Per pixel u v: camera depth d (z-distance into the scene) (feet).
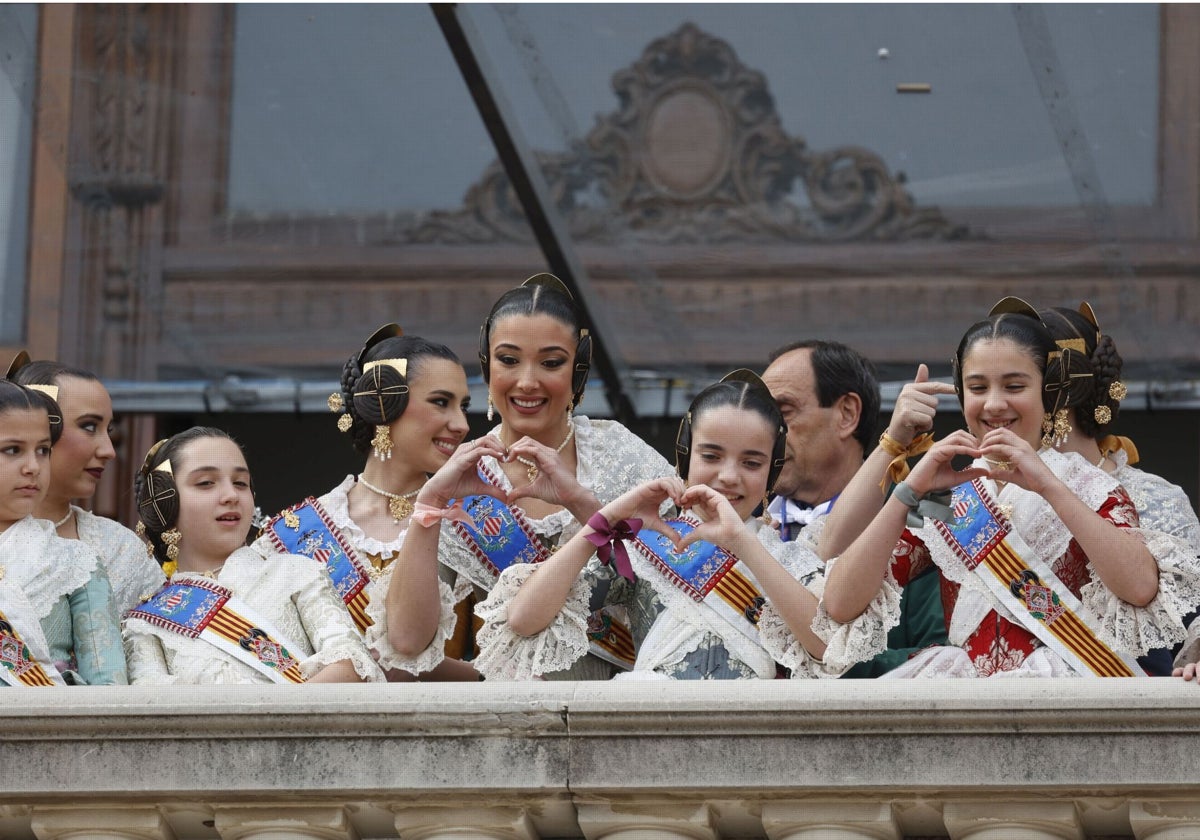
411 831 29.71
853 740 28.78
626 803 29.37
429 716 29.37
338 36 60.59
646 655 34.30
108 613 35.88
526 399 38.19
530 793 29.32
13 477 35.96
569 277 61.87
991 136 59.47
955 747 28.55
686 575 34.63
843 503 36.81
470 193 63.31
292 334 63.67
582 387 39.19
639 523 33.58
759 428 35.24
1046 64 57.88
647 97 60.34
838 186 61.00
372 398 39.55
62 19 60.75
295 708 29.50
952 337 61.98
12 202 61.98
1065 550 34.12
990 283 61.36
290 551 39.01
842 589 32.78
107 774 29.66
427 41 60.39
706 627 34.24
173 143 61.98
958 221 60.75
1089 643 33.19
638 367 63.52
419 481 39.88
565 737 29.25
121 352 63.00
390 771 29.32
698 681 29.55
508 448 38.40
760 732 28.94
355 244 63.62
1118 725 28.30
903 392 36.83
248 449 70.23
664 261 62.03
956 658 33.81
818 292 62.28
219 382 63.36
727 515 33.37
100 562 36.42
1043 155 59.26
